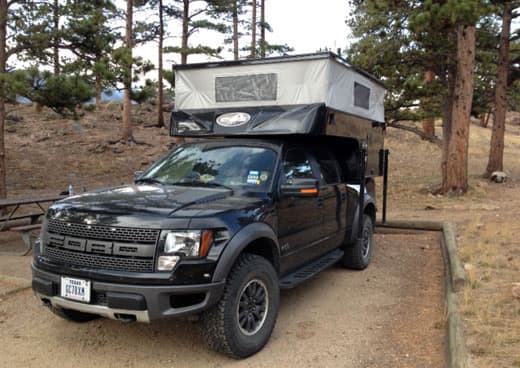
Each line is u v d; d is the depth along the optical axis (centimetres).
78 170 1545
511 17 1689
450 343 376
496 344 374
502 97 1748
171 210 371
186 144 554
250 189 452
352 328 463
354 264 671
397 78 1459
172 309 352
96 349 415
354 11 1527
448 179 1404
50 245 393
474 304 458
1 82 750
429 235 905
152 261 351
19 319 479
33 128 2039
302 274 502
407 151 2414
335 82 567
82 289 362
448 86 1478
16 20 862
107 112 2611
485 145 2823
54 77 789
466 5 970
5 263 664
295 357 401
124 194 423
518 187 1578
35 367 382
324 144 648
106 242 361
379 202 1298
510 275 559
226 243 370
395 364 385
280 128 515
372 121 741
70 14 909
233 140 529
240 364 388
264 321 414
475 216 1016
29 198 764
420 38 1370
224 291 372
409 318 486
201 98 601
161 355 404
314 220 529
